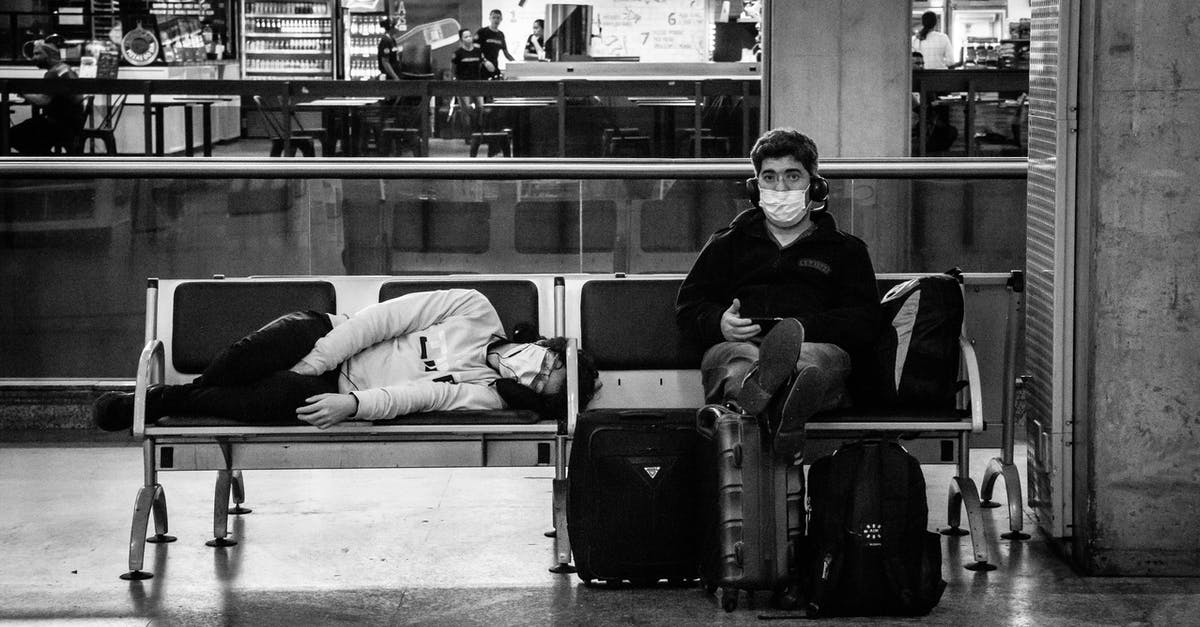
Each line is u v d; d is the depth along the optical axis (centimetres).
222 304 538
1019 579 469
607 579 457
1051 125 487
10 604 446
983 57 1977
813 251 494
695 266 509
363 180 743
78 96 1184
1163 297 461
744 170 735
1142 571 471
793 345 414
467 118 1168
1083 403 475
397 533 535
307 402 464
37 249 740
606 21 2122
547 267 750
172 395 476
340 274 748
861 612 430
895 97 774
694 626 421
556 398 487
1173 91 456
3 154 1182
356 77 2125
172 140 1191
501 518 557
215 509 520
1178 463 466
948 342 477
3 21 2020
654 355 535
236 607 444
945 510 565
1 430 737
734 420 433
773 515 429
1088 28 464
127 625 426
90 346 745
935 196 728
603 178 742
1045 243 497
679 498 450
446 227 749
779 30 771
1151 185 459
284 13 2100
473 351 500
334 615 435
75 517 558
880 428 473
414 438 479
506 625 424
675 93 1158
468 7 2127
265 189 743
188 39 2047
